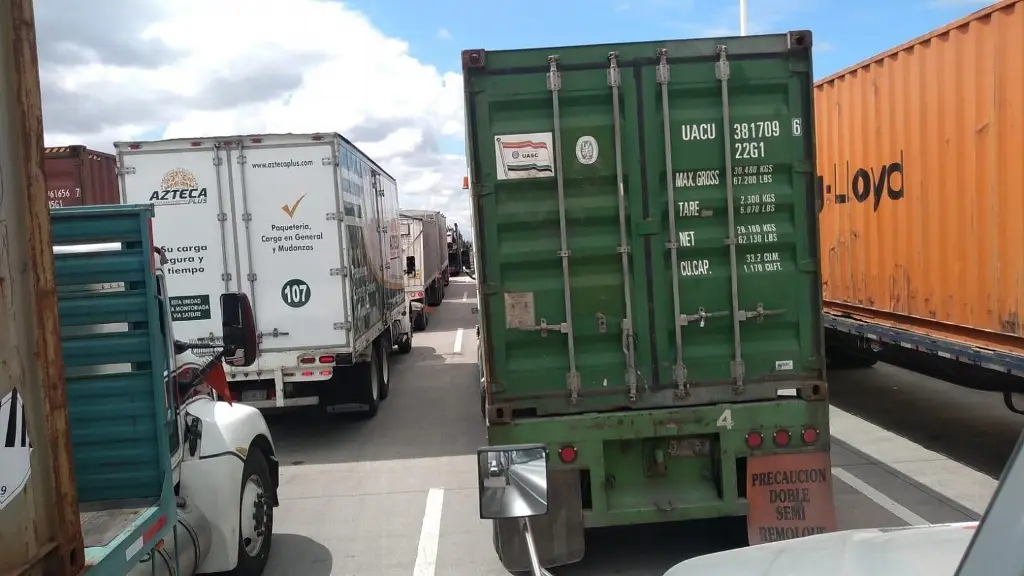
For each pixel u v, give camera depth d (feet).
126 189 27.73
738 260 15.29
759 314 15.25
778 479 15.08
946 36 21.75
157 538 10.78
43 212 7.50
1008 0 18.76
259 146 27.73
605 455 15.21
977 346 20.77
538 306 15.16
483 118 14.99
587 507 15.21
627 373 15.15
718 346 15.38
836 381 35.42
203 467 14.62
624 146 15.12
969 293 20.93
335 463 25.80
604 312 15.23
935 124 22.45
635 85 15.08
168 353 12.98
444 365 46.11
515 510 8.07
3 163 6.98
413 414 33.14
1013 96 18.79
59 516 7.58
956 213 21.43
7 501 6.79
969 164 20.76
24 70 7.20
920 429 26.55
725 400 15.34
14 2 7.15
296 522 20.01
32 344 7.31
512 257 15.08
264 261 27.91
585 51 15.02
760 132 15.20
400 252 49.52
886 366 38.47
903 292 24.67
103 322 10.80
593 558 16.53
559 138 14.97
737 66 15.15
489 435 15.01
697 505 14.98
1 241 6.88
